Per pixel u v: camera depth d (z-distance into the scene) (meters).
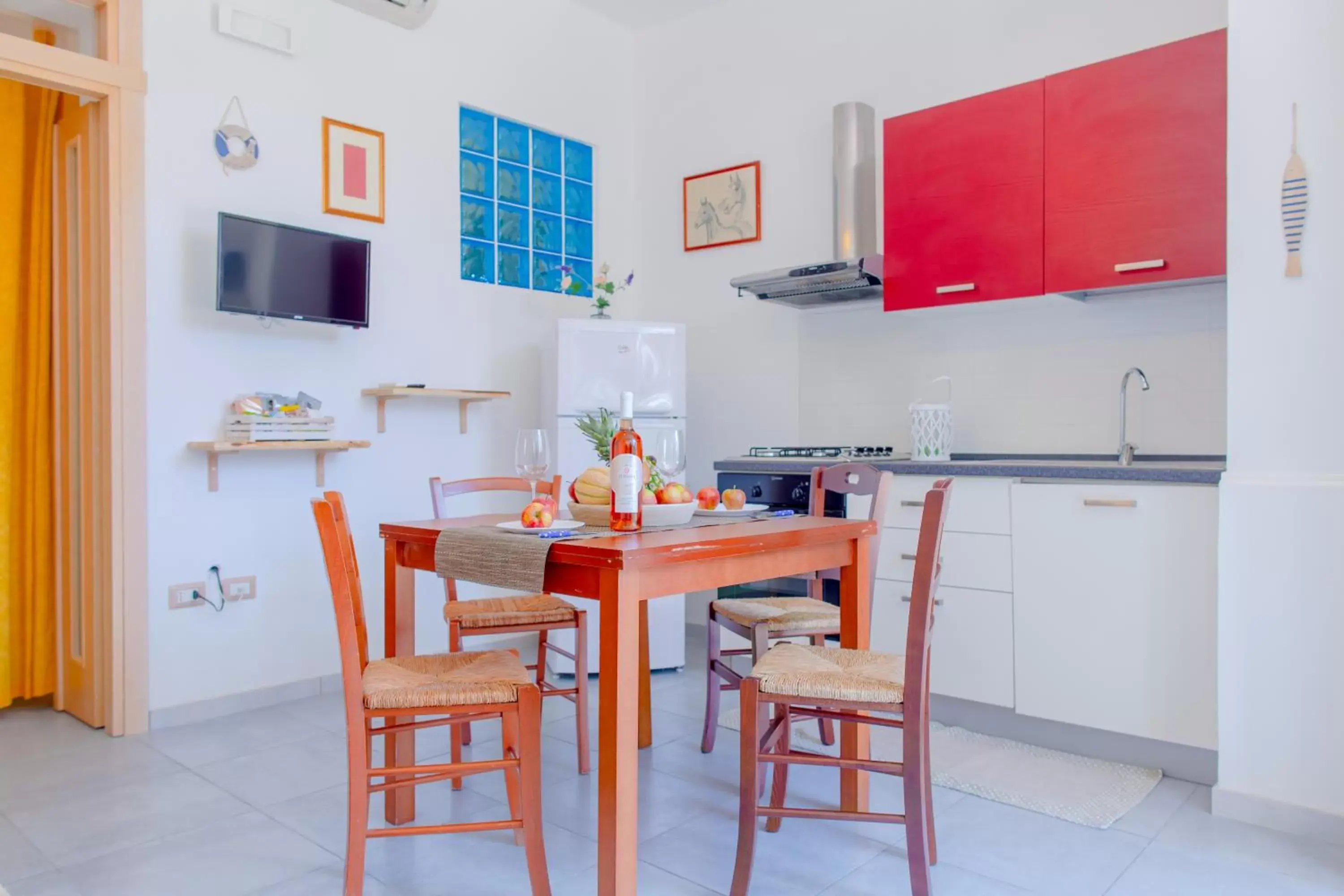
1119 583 2.67
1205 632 2.52
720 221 4.53
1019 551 2.87
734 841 2.19
